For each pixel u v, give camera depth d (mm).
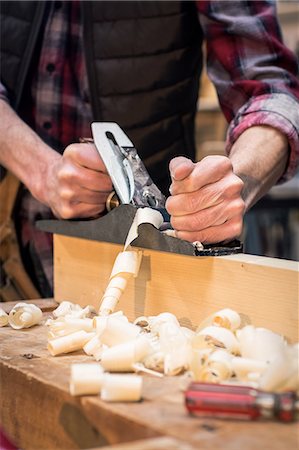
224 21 1453
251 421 676
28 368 861
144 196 1155
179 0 1525
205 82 3031
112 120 1553
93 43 1516
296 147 1315
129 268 1103
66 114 1567
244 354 850
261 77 1420
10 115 1450
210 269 1022
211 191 1045
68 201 1230
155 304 1117
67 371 850
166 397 753
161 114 1580
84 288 1267
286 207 2789
